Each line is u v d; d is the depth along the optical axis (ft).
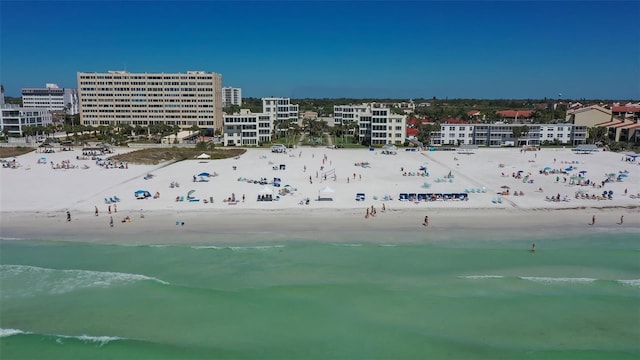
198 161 420.36
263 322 133.90
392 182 317.42
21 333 127.75
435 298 147.13
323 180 324.39
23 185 298.97
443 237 201.16
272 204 251.39
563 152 503.20
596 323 134.72
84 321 134.00
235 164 403.54
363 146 563.89
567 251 185.68
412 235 203.41
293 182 315.58
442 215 233.35
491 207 247.91
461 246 190.49
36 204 249.14
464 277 161.58
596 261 176.55
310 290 151.12
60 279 158.51
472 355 119.85
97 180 318.04
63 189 287.28
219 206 246.88
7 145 515.09
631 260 177.78
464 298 147.02
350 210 240.73
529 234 206.18
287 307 141.38
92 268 167.32
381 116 570.46
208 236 200.34
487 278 160.76
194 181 316.19
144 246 188.03
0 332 128.16
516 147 559.79
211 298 146.00
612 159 444.55
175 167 381.81
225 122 558.97
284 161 424.46
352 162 419.95
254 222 220.02
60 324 132.57
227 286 154.51
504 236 203.31
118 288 152.25
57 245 189.06
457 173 360.89
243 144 563.89
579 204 255.50
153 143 541.75
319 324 133.08
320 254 181.16
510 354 120.26
